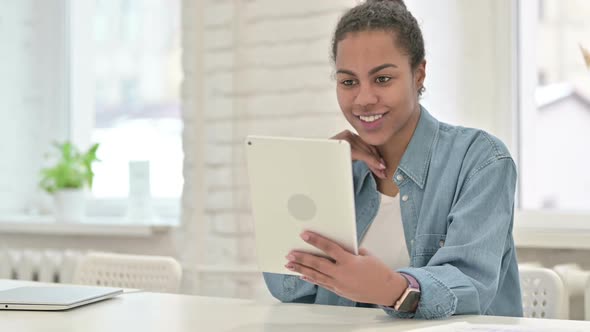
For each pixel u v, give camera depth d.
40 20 3.99
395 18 1.71
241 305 1.76
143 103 3.81
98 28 3.91
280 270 1.57
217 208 3.12
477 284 1.58
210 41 3.13
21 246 3.78
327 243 1.46
